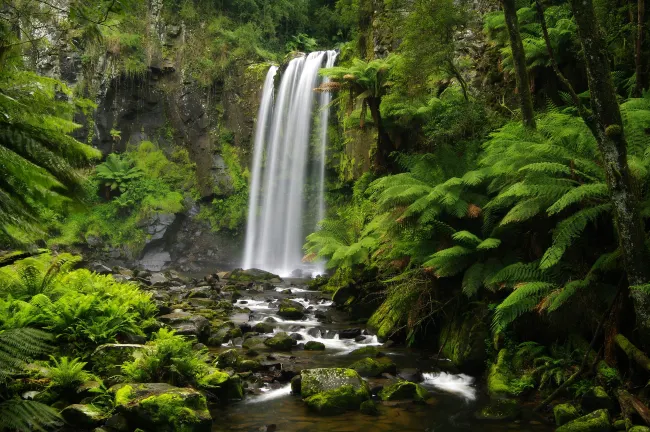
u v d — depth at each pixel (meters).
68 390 5.61
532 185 6.28
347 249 10.98
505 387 6.50
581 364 5.91
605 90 5.11
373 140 17.38
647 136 6.26
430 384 7.06
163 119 26.17
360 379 6.45
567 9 10.66
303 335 9.94
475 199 8.20
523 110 8.11
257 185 24.53
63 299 7.13
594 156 6.50
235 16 28.45
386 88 13.14
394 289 9.24
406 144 12.40
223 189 24.97
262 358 8.08
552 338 6.95
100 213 23.66
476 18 13.26
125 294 9.20
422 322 9.02
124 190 24.08
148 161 25.23
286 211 23.56
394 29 13.07
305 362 7.94
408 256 9.31
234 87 25.86
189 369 6.18
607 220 6.67
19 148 2.78
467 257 7.91
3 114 2.90
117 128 25.41
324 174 22.58
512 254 7.59
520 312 6.50
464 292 7.52
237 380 6.44
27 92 3.31
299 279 19.14
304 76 23.34
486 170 8.05
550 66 10.48
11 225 2.66
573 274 6.72
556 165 6.19
